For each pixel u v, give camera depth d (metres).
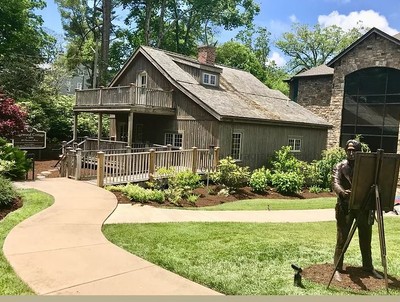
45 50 31.09
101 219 6.89
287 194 13.29
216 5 36.62
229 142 14.66
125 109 15.05
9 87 22.20
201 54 19.91
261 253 5.34
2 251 4.91
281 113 17.52
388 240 6.52
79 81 48.47
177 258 4.96
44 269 4.36
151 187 11.29
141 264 4.68
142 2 35.38
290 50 46.00
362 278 4.47
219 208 9.46
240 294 3.89
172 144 16.41
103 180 10.45
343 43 42.41
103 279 4.15
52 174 13.59
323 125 18.97
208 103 14.50
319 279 4.39
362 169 4.17
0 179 7.94
